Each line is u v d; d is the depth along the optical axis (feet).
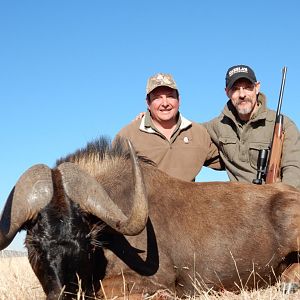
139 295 6.92
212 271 7.64
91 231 6.59
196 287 7.26
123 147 8.04
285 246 7.92
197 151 9.80
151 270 7.26
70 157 7.79
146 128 9.75
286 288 7.17
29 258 6.47
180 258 7.51
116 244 7.17
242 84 9.58
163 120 9.59
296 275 7.80
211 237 7.66
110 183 7.50
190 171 9.72
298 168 9.30
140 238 7.30
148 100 9.79
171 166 9.68
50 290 6.14
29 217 6.40
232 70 9.73
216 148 10.21
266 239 7.88
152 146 9.69
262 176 9.37
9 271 9.53
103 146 7.95
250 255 7.79
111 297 6.89
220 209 7.89
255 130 9.74
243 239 7.78
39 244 6.24
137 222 6.30
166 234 7.49
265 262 7.87
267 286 7.93
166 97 9.53
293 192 8.26
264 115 9.69
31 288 7.73
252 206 8.02
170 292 7.26
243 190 8.20
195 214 7.76
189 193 7.95
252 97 9.63
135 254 7.21
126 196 7.51
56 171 6.70
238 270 7.75
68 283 6.22
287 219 7.94
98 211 6.55
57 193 6.48
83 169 6.88
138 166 6.22
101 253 7.09
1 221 6.53
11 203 6.51
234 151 9.82
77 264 6.30
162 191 7.79
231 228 7.77
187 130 9.86
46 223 6.28
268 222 7.97
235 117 9.82
